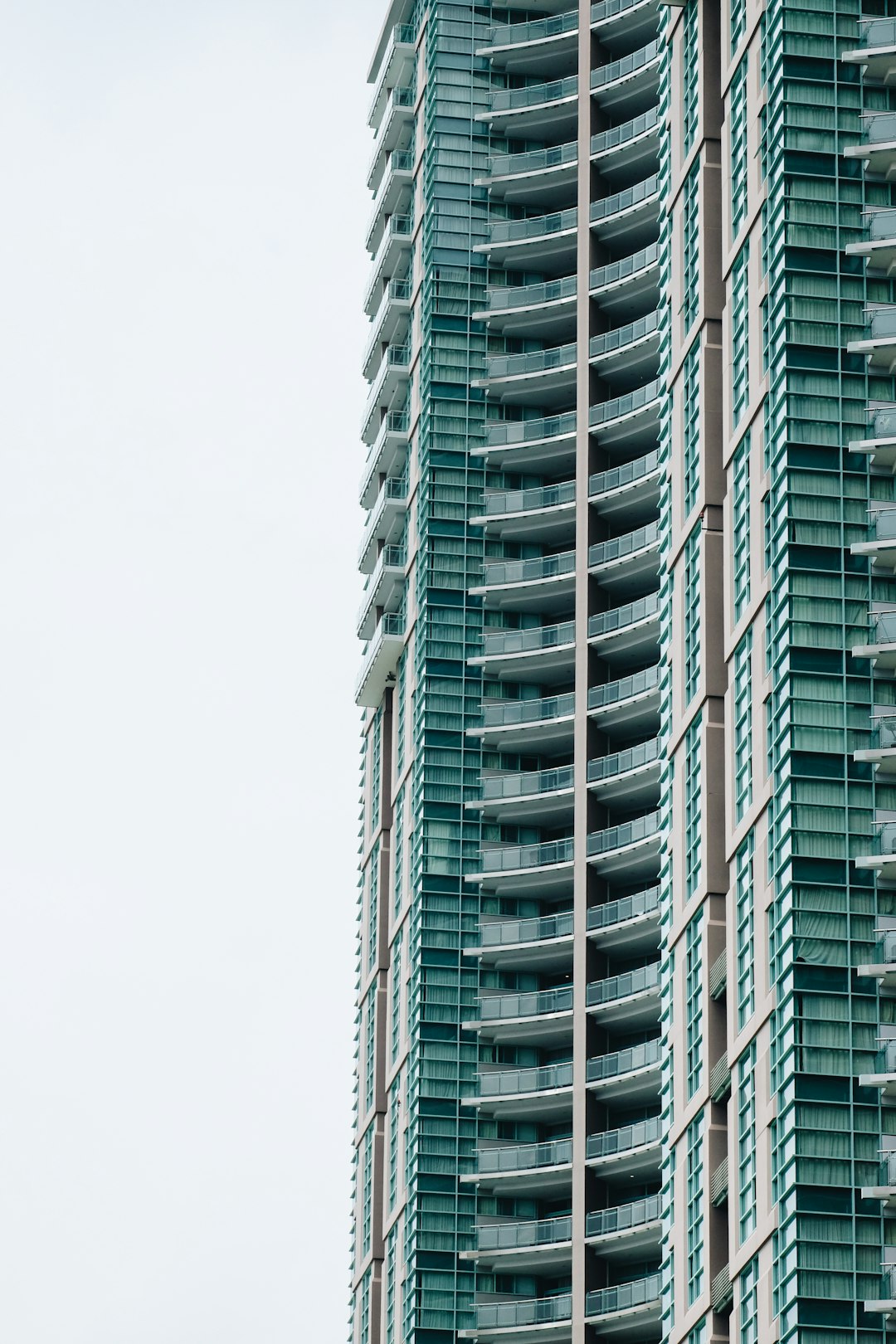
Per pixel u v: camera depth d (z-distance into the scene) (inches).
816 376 4832.7
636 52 7273.6
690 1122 5007.4
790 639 4653.1
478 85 7514.8
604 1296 6181.1
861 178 4958.2
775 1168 4441.4
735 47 5438.0
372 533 7662.4
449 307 7317.9
